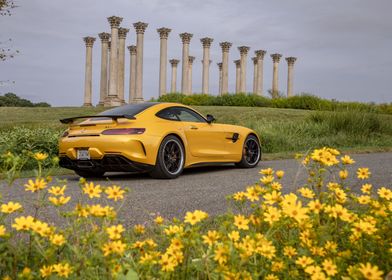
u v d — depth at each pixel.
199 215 1.94
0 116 21.00
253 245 1.81
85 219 2.08
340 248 2.38
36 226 1.79
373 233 2.13
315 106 25.73
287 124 14.74
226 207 4.29
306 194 2.38
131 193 5.14
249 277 1.72
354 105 23.39
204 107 22.50
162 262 1.78
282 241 2.33
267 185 2.47
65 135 6.62
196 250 2.18
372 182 5.78
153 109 6.69
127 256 2.05
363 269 1.54
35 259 1.88
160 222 2.38
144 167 6.28
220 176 6.86
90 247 2.32
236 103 26.92
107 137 6.17
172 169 6.64
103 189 2.07
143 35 35.59
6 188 5.57
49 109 24.31
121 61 35.47
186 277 1.98
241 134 8.01
